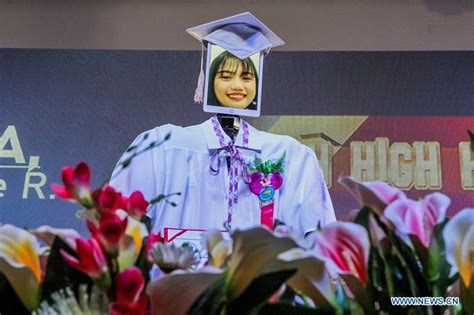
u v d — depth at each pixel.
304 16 3.21
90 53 3.14
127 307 0.73
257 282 0.74
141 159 1.68
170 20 3.22
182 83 3.10
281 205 1.71
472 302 0.78
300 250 0.74
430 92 3.04
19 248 0.78
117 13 3.23
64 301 0.74
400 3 3.21
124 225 0.76
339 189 2.91
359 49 3.13
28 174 2.95
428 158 2.95
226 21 1.70
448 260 0.78
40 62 3.12
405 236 0.80
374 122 3.00
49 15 3.24
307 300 0.81
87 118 3.04
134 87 3.09
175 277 0.73
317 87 3.05
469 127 2.98
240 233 0.71
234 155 1.70
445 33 3.16
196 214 1.64
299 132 2.99
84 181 0.79
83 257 0.73
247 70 1.68
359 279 0.79
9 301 0.76
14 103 3.04
